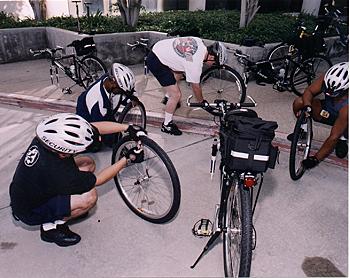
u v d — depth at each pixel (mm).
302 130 3152
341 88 2781
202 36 6652
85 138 2047
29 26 7918
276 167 3453
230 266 2076
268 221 2674
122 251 2369
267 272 2203
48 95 5258
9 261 2268
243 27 7172
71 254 2334
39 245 2414
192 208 2824
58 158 2086
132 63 7137
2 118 4676
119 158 2670
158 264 2264
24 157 2158
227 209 2143
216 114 2436
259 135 1783
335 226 2627
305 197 2986
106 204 2879
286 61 5473
